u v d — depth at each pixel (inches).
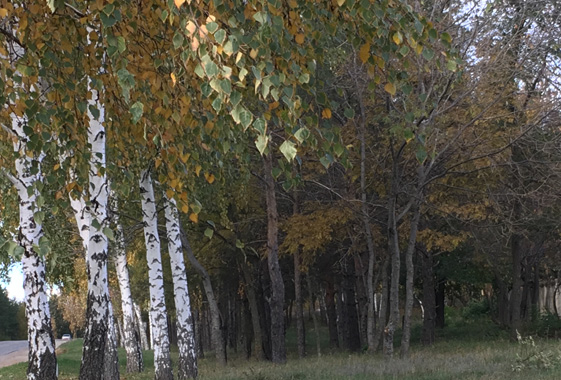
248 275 991.6
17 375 845.2
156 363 518.0
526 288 1121.4
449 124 612.7
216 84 134.5
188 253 828.0
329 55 413.4
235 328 1472.7
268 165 682.2
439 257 1042.7
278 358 692.1
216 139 200.1
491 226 727.7
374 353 768.9
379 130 653.9
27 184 357.7
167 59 199.0
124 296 809.5
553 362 455.2
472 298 1822.1
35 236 373.7
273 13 151.6
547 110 592.7
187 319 537.3
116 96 221.8
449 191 717.9
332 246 994.7
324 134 172.1
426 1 577.6
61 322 3191.4
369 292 773.9
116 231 611.8
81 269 761.0
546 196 671.8
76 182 209.5
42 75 193.9
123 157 258.4
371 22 170.6
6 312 3651.6
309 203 824.3
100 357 286.4
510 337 874.1
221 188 637.3
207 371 721.0
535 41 581.0
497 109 614.5
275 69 162.7
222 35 132.8
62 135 202.1
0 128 228.4
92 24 205.6
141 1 196.2
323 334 1724.9
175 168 205.9
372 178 724.7
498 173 646.5
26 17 187.0
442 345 906.7
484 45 574.9
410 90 187.6
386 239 825.5
